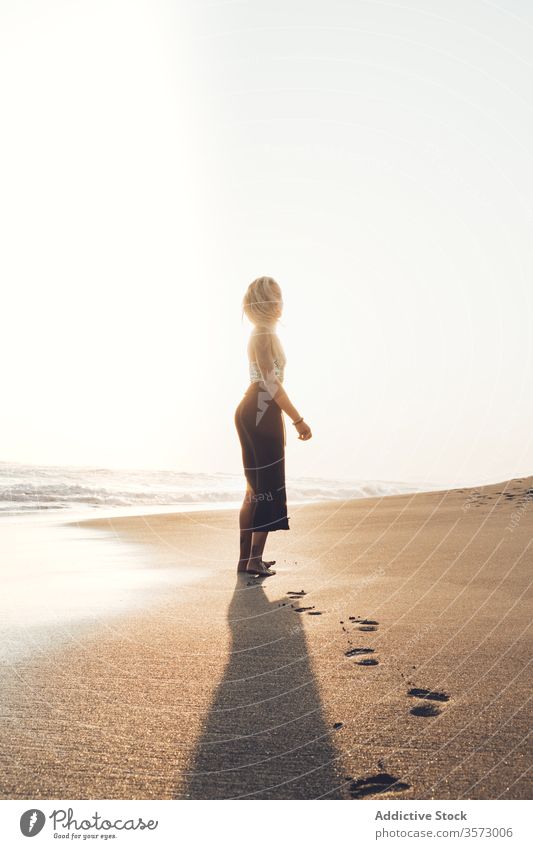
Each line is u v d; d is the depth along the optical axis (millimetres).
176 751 1778
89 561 5102
